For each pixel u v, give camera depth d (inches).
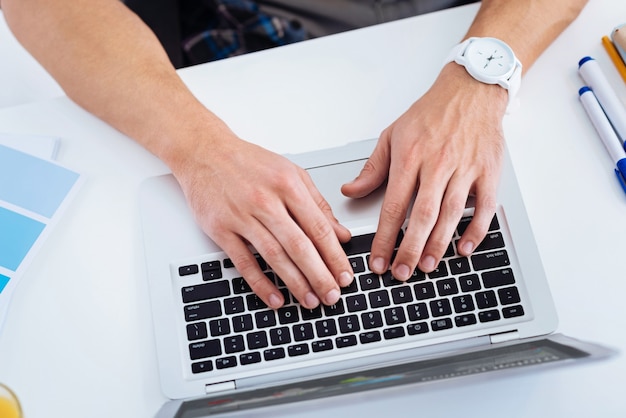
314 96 29.4
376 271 24.4
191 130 27.6
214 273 25.3
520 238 25.0
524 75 29.0
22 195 28.0
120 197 27.9
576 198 26.3
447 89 27.8
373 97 29.2
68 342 25.3
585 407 22.7
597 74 27.8
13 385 24.6
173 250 26.1
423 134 26.4
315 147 28.3
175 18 36.7
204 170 26.6
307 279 24.3
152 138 28.0
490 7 30.2
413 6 36.9
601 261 25.0
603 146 27.3
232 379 23.8
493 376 19.1
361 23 37.2
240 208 25.3
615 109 27.3
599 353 18.8
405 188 25.4
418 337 23.8
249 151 26.8
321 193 26.8
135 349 25.0
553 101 28.4
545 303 24.0
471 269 24.6
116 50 29.4
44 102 30.2
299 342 24.0
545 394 23.0
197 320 24.6
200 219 26.0
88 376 24.7
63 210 27.7
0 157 28.7
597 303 24.2
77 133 29.4
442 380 19.2
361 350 23.7
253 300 24.7
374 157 27.1
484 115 27.1
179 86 29.0
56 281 26.4
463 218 25.7
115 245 27.0
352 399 19.6
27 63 39.9
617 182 26.5
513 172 26.5
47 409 24.2
